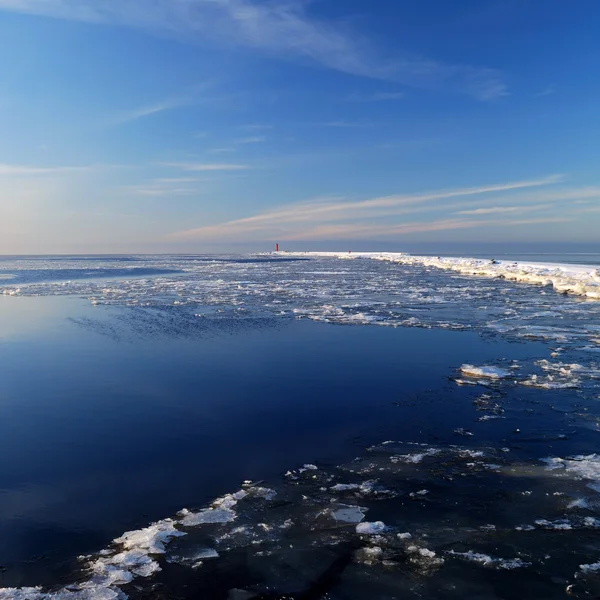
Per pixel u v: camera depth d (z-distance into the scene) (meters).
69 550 4.38
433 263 51.25
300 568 4.09
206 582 3.93
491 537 4.49
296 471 5.88
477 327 15.18
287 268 54.12
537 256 81.19
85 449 6.57
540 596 3.72
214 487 5.51
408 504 5.09
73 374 10.28
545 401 8.24
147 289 28.28
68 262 83.56
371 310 19.11
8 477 5.79
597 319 16.34
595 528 4.61
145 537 4.51
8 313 19.05
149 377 10.02
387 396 8.68
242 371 10.44
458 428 7.15
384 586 3.87
